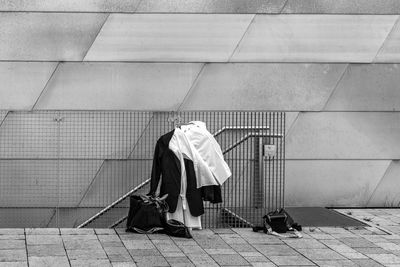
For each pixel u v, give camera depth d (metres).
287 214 11.36
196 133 11.13
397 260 9.54
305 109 13.24
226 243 10.45
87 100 12.83
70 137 12.59
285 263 9.33
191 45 12.98
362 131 13.42
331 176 13.40
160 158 11.07
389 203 13.54
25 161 12.55
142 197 11.14
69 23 12.73
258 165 12.39
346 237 10.93
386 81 13.41
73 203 12.62
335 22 13.21
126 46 12.86
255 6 13.02
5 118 12.55
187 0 12.91
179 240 10.59
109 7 12.78
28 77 12.70
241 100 13.11
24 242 10.33
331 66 13.28
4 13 12.60
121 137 12.70
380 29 13.32
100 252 9.77
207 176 10.99
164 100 12.98
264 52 13.11
